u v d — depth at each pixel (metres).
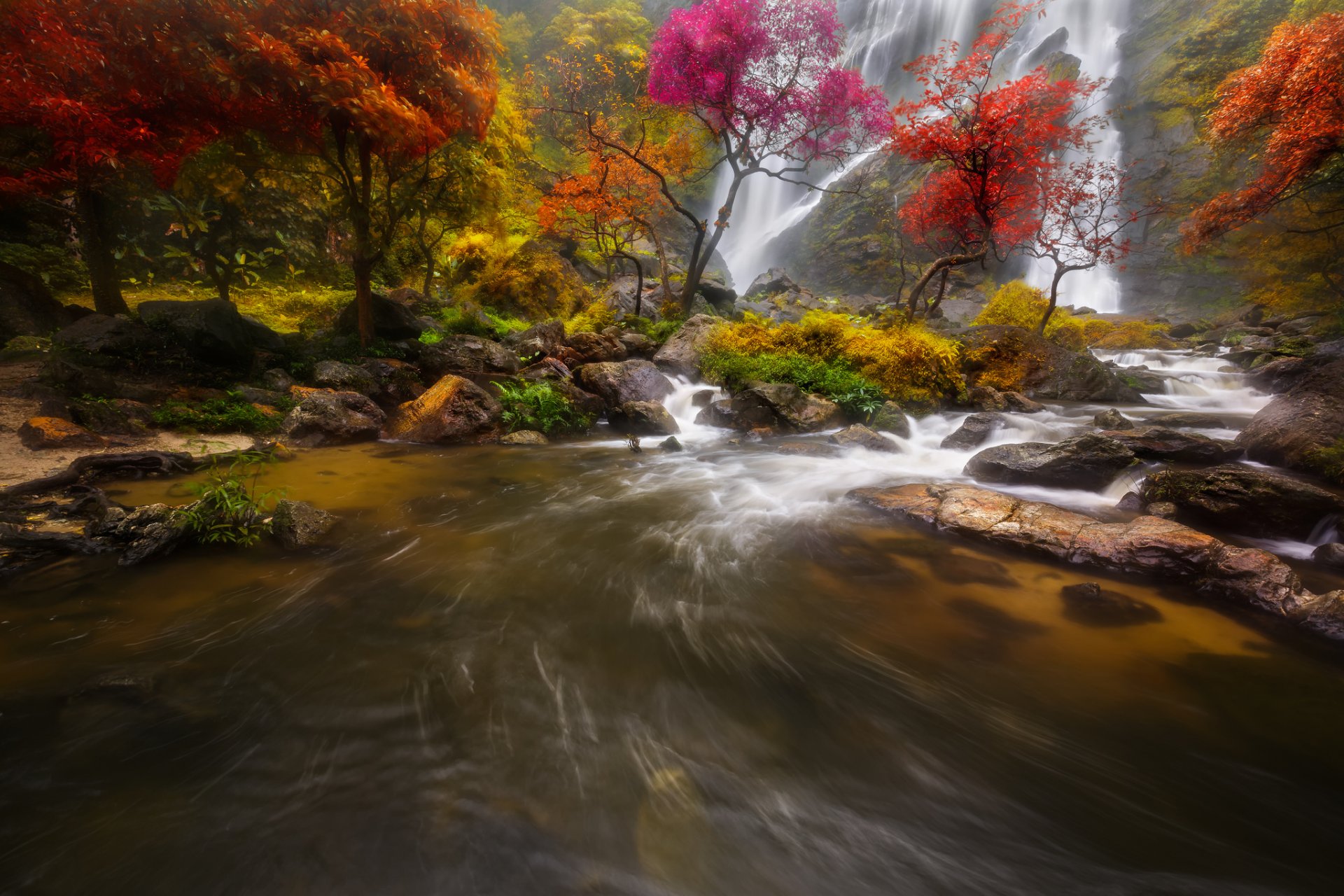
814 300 36.03
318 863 2.17
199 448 7.57
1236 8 34.44
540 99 25.23
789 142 18.73
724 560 5.09
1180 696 3.27
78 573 4.29
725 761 2.78
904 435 10.95
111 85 8.88
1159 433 8.09
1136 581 4.66
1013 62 42.88
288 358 11.18
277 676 3.24
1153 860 2.29
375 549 5.04
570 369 13.35
